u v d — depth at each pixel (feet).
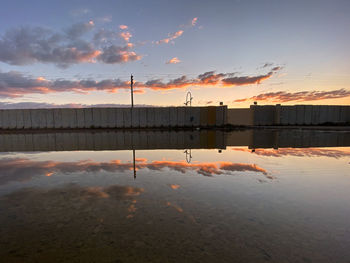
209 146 21.52
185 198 6.75
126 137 33.65
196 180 8.91
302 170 10.66
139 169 11.15
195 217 5.34
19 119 56.34
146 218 5.29
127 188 7.88
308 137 30.63
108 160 13.88
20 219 5.32
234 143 24.11
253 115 62.95
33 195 7.16
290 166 11.62
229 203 6.30
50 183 8.62
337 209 5.84
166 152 17.46
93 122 58.80
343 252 3.85
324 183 8.37
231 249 3.93
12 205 6.27
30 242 4.25
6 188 7.98
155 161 13.41
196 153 16.71
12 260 3.66
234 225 4.90
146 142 25.98
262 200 6.54
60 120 57.52
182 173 10.19
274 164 12.19
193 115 61.52
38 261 3.63
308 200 6.53
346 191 7.42
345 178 9.16
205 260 3.58
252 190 7.53
